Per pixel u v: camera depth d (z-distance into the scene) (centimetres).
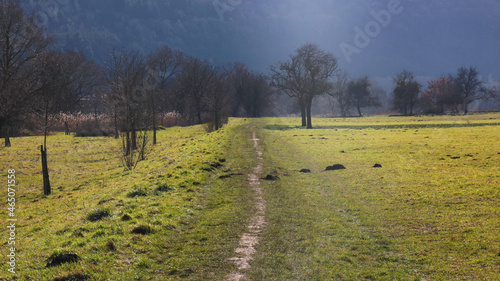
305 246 1207
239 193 1989
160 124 9706
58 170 3678
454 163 2675
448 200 1675
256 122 10231
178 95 12612
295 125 8950
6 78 5981
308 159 3316
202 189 2091
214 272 1011
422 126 7144
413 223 1402
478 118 9594
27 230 1639
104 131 7325
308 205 1738
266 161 3186
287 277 977
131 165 3578
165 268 1039
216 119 7538
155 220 1437
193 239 1282
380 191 1958
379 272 1001
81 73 10231
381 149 3791
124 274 988
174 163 3048
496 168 2366
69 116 8144
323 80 8200
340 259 1100
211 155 3366
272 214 1588
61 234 1396
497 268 986
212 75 12144
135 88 4553
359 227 1395
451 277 956
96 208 1625
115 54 4609
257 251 1164
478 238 1197
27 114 6178
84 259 1072
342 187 2116
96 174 3397
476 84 13762
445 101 14162
